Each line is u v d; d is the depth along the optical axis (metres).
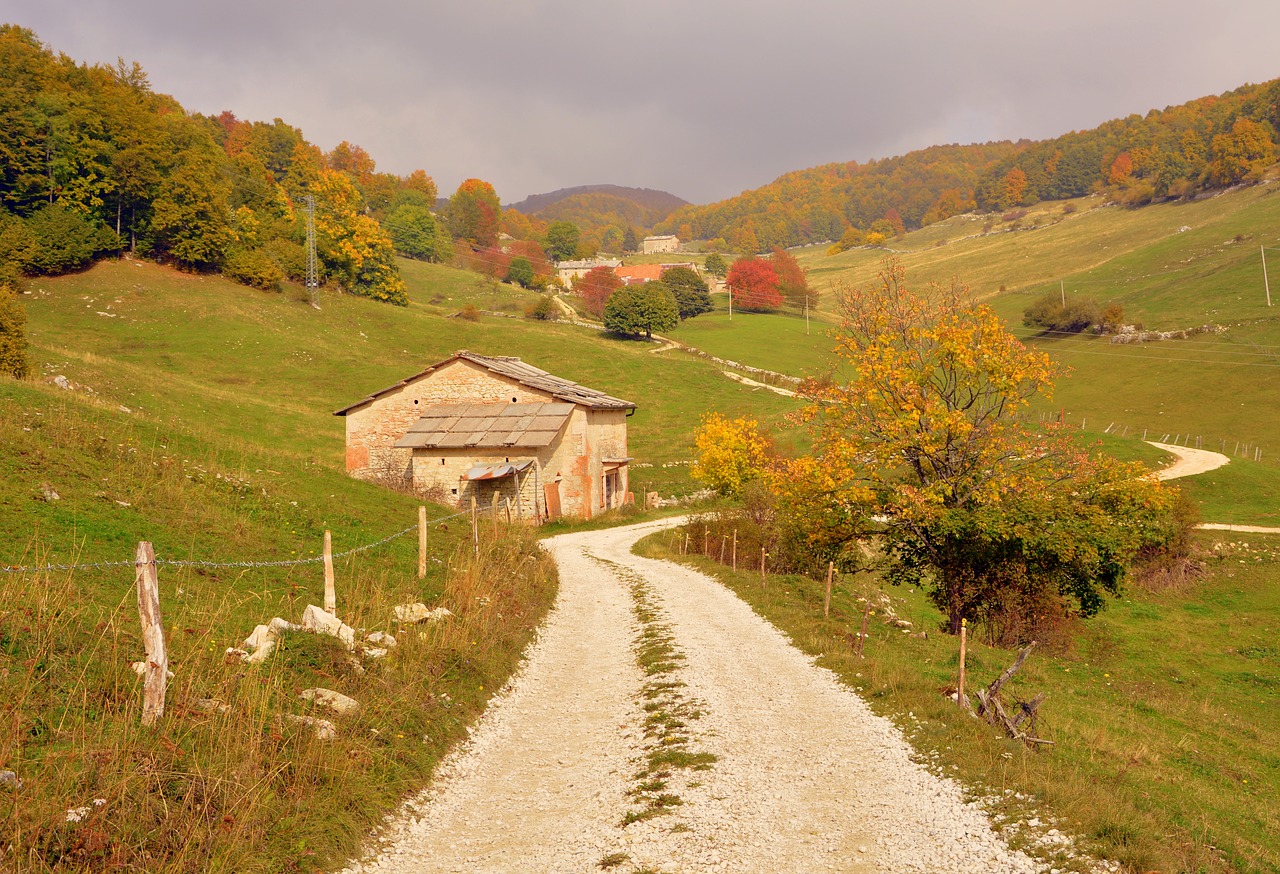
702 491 60.94
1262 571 40.25
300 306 89.81
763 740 11.26
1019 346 26.53
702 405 82.12
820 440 28.00
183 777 7.51
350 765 8.82
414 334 91.50
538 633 18.55
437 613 14.93
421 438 45.25
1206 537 43.94
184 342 73.56
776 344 116.75
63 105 83.19
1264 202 153.50
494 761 10.97
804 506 27.59
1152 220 170.75
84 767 7.10
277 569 14.92
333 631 11.99
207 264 90.81
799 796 9.27
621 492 56.12
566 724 12.55
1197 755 15.11
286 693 9.93
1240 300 107.19
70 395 23.45
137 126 85.94
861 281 184.00
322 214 123.38
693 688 13.92
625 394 84.31
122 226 87.31
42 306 73.62
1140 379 87.19
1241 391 79.25
